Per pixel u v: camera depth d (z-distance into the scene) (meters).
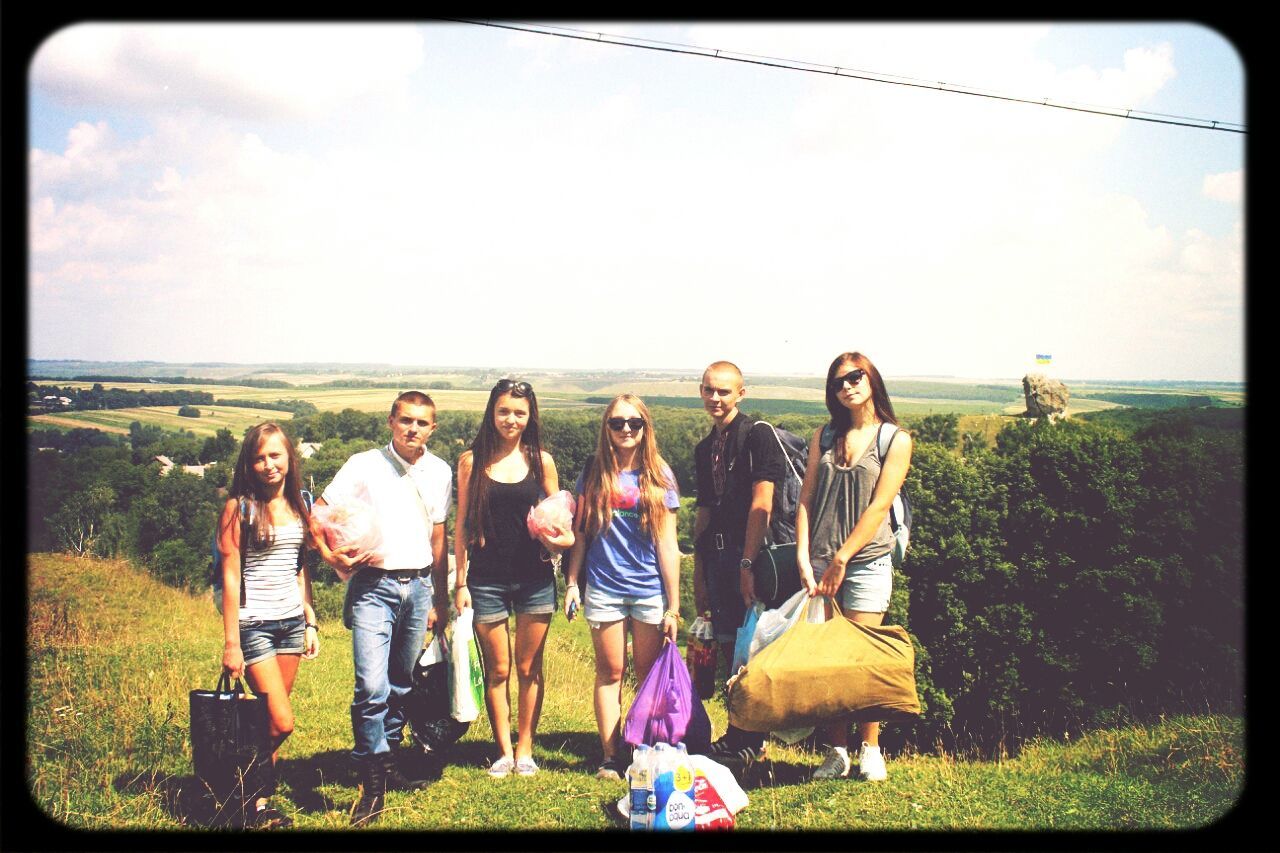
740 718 5.84
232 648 5.29
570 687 12.41
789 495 6.35
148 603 15.72
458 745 7.21
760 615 6.23
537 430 6.36
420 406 5.85
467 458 6.29
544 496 6.32
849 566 6.14
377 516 5.68
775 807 5.54
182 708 7.77
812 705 5.79
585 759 6.85
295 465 5.53
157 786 5.82
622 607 6.24
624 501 6.15
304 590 5.65
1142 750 7.96
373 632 5.64
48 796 5.53
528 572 6.25
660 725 6.00
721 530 6.49
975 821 5.35
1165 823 5.41
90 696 8.10
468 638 6.18
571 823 5.30
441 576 6.31
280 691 5.41
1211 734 8.08
